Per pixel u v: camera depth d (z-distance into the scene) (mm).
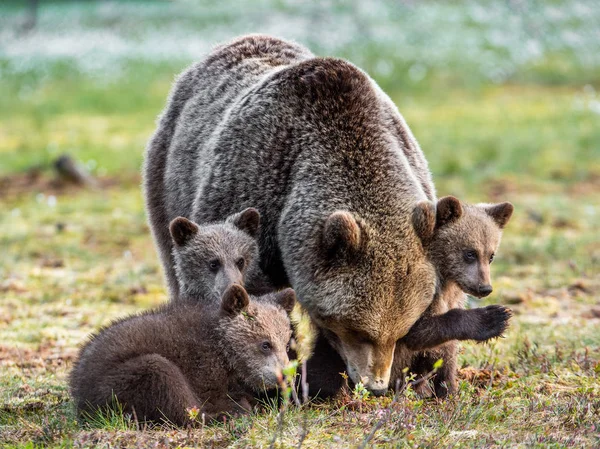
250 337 9820
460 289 11102
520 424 9328
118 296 16891
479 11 57688
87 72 49938
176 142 12906
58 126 39500
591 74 47469
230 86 12570
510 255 19641
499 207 11516
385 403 9852
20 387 11227
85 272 18891
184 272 11156
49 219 23859
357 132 10312
